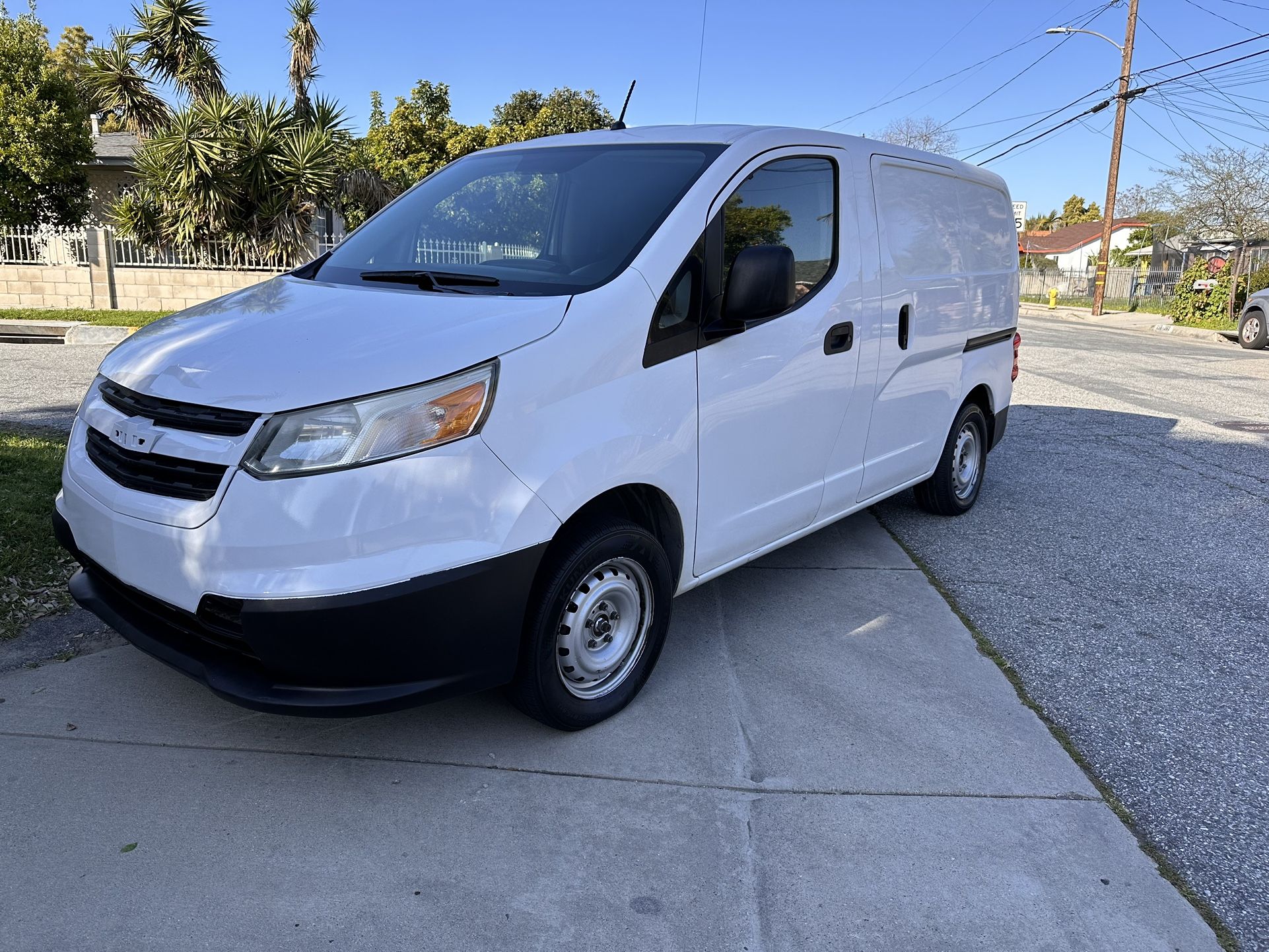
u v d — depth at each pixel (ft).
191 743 9.68
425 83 92.38
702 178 10.70
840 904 7.71
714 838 8.49
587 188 11.20
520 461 8.53
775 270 9.91
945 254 15.88
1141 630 13.42
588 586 9.71
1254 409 32.45
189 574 8.02
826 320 12.39
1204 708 11.19
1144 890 8.00
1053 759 9.98
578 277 9.90
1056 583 15.19
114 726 9.89
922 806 9.05
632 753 9.83
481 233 11.28
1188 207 92.48
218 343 8.96
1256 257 80.02
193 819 8.48
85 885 7.58
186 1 59.06
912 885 7.96
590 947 7.17
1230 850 8.56
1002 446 25.79
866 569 15.57
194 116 50.83
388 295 9.86
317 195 52.95
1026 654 12.52
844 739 10.22
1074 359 47.96
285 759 9.48
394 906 7.52
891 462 15.14
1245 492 21.13
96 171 70.03
